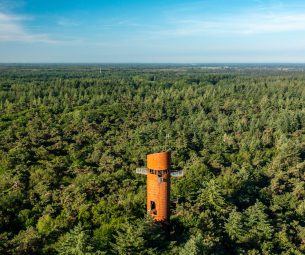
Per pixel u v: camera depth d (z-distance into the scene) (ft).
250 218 184.75
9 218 183.42
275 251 176.76
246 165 277.44
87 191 205.16
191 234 161.89
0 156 260.21
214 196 192.13
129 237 145.48
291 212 216.13
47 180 224.94
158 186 169.37
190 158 289.33
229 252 167.32
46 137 315.37
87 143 313.12
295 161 295.07
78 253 135.03
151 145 313.53
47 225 171.53
